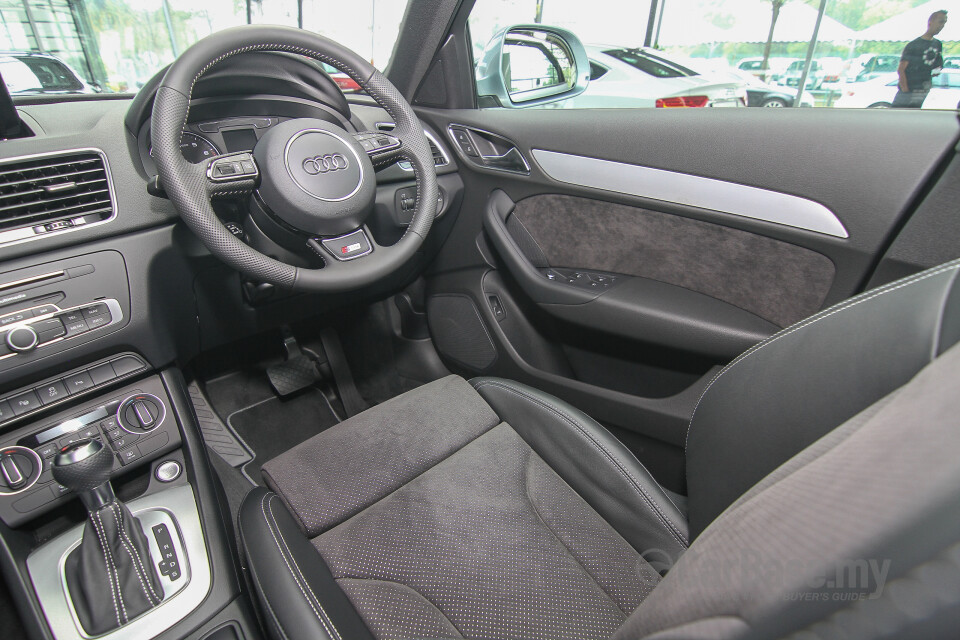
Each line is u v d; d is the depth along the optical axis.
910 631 0.21
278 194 0.88
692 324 1.06
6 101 0.83
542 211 1.31
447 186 1.38
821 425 0.45
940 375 0.28
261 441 1.44
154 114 0.80
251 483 1.34
